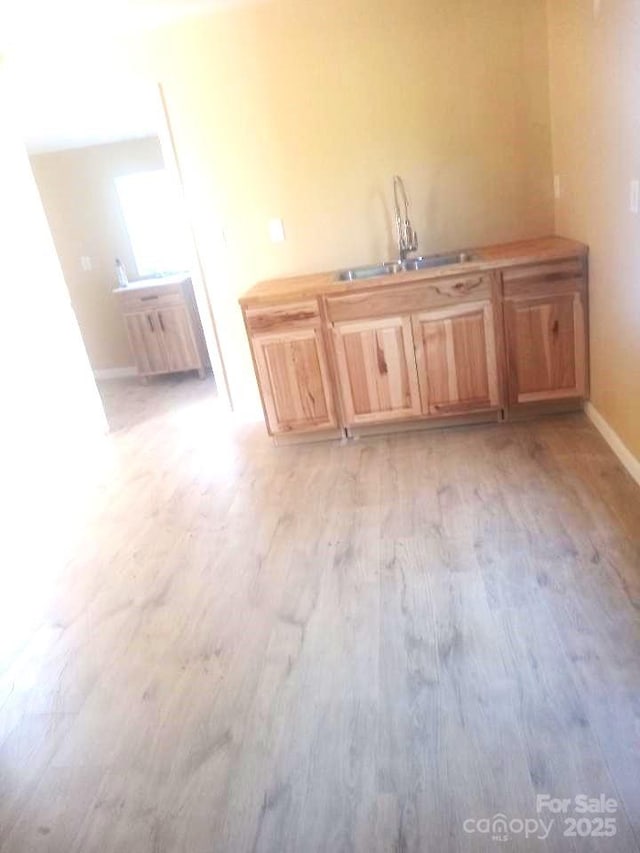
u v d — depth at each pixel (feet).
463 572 6.96
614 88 7.66
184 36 11.00
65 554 9.00
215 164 11.68
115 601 7.63
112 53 11.25
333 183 11.54
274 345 10.61
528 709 5.08
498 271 9.78
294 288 10.51
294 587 7.23
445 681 5.50
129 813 4.78
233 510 9.39
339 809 4.52
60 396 13.16
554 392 10.39
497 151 11.03
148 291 16.98
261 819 4.55
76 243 18.39
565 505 7.93
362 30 10.66
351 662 5.92
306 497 9.37
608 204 8.36
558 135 10.53
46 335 12.79
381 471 9.80
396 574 7.13
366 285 10.05
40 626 7.38
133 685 6.14
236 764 5.04
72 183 17.85
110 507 10.31
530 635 5.87
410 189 11.40
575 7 8.95
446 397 10.57
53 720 5.86
